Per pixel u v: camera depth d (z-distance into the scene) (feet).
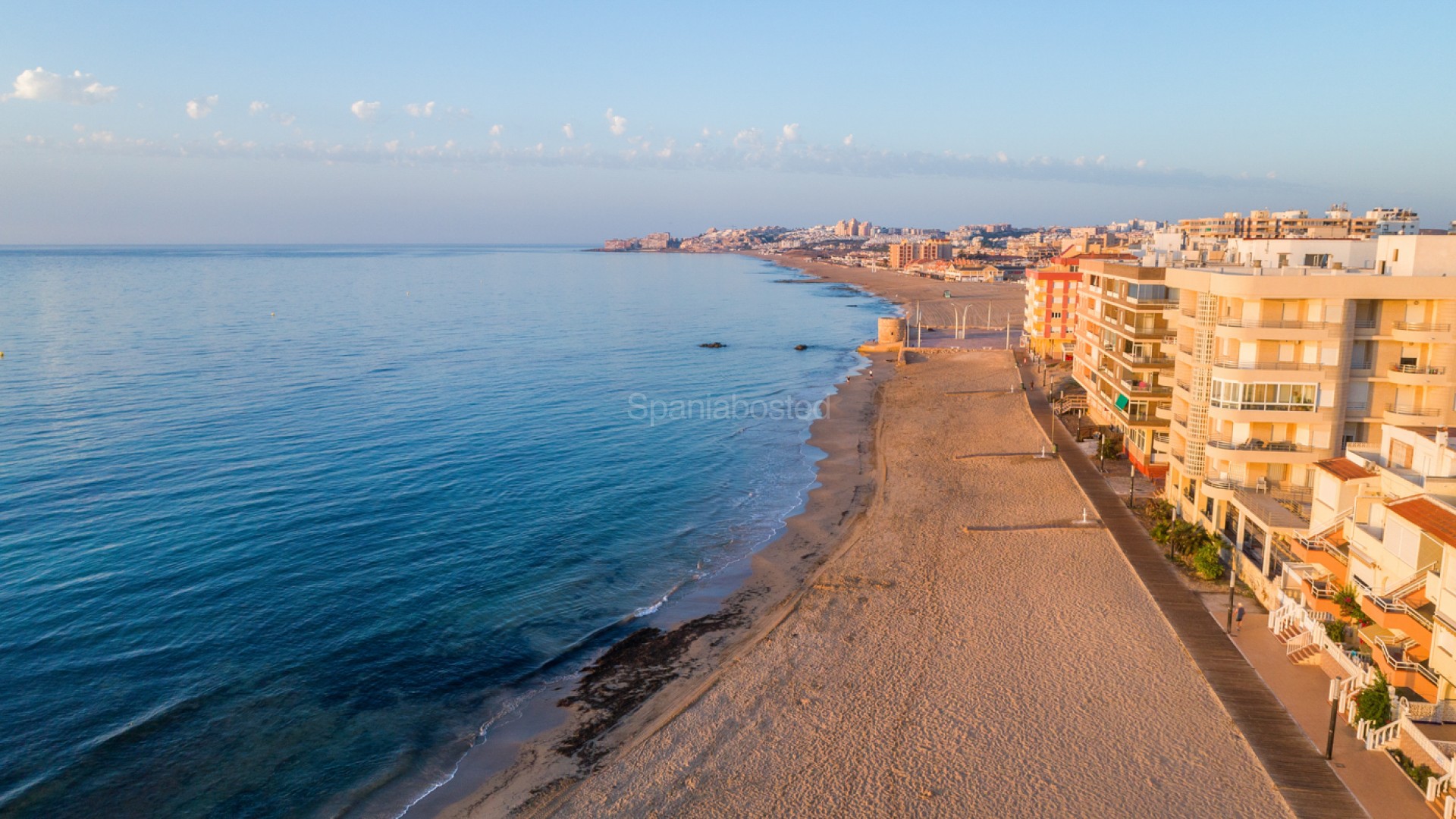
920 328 582.76
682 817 95.40
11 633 146.30
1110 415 224.53
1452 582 94.79
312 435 291.79
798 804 96.58
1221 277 154.51
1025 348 480.23
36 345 485.97
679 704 121.19
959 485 221.25
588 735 116.16
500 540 194.18
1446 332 139.54
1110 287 233.76
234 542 189.88
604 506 220.02
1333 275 146.30
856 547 179.22
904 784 99.14
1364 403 149.18
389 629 149.59
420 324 652.07
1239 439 156.87
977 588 153.58
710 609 156.97
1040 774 99.96
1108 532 177.58
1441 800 88.53
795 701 118.73
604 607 159.53
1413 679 102.37
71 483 230.68
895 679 123.24
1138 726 108.37
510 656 140.56
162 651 141.08
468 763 110.83
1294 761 99.25
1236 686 116.26
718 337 599.57
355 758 112.57
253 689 129.39
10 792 104.78
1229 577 153.17
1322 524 130.41
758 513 213.66
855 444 284.00
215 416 317.42
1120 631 133.90
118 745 114.73
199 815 101.24
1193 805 93.15
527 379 415.44
